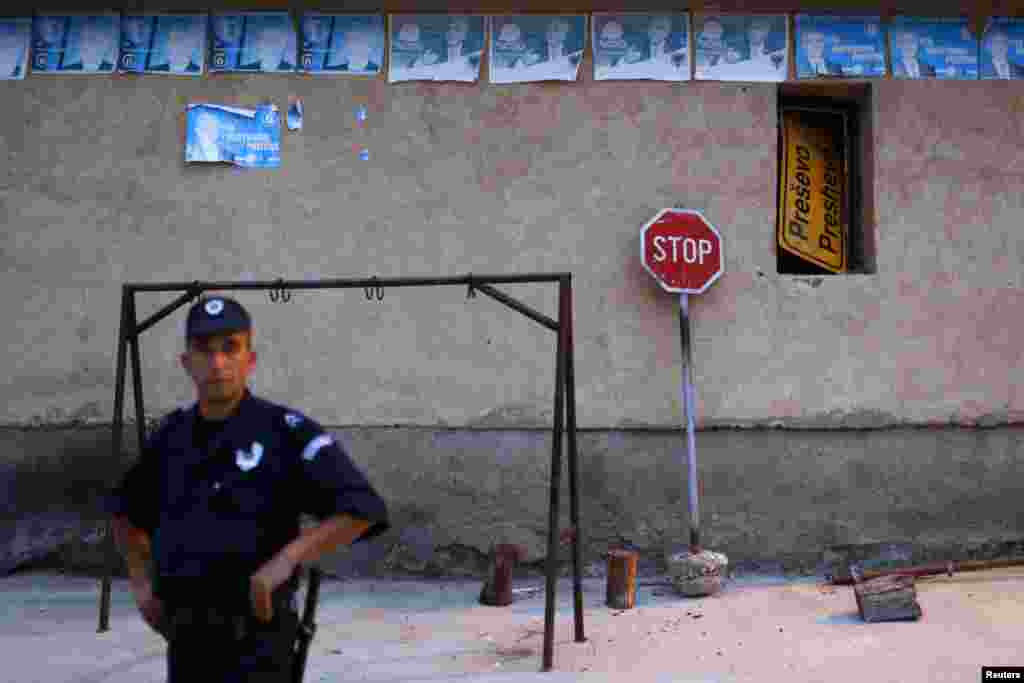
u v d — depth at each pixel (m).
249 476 2.26
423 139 5.98
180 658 2.23
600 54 5.98
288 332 5.94
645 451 5.83
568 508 5.81
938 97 6.00
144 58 6.02
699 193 5.94
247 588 2.21
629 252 5.91
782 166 6.16
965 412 5.89
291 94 6.01
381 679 4.09
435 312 5.92
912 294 5.92
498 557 5.38
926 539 5.83
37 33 6.05
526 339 5.89
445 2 5.94
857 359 5.89
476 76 5.98
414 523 5.84
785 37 5.98
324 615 5.12
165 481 2.31
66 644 4.60
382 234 5.96
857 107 6.22
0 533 5.86
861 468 5.86
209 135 5.99
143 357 5.93
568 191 5.94
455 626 4.90
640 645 4.51
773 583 5.59
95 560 5.85
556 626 4.88
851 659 4.23
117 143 6.00
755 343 5.88
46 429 5.91
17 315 5.95
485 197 5.95
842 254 6.20
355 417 5.88
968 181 5.98
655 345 5.86
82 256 5.97
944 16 6.02
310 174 5.98
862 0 5.92
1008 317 5.95
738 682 3.98
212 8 6.03
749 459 5.84
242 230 5.97
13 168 6.00
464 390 5.88
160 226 5.97
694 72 5.96
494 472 5.84
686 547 5.79
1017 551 5.84
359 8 6.00
